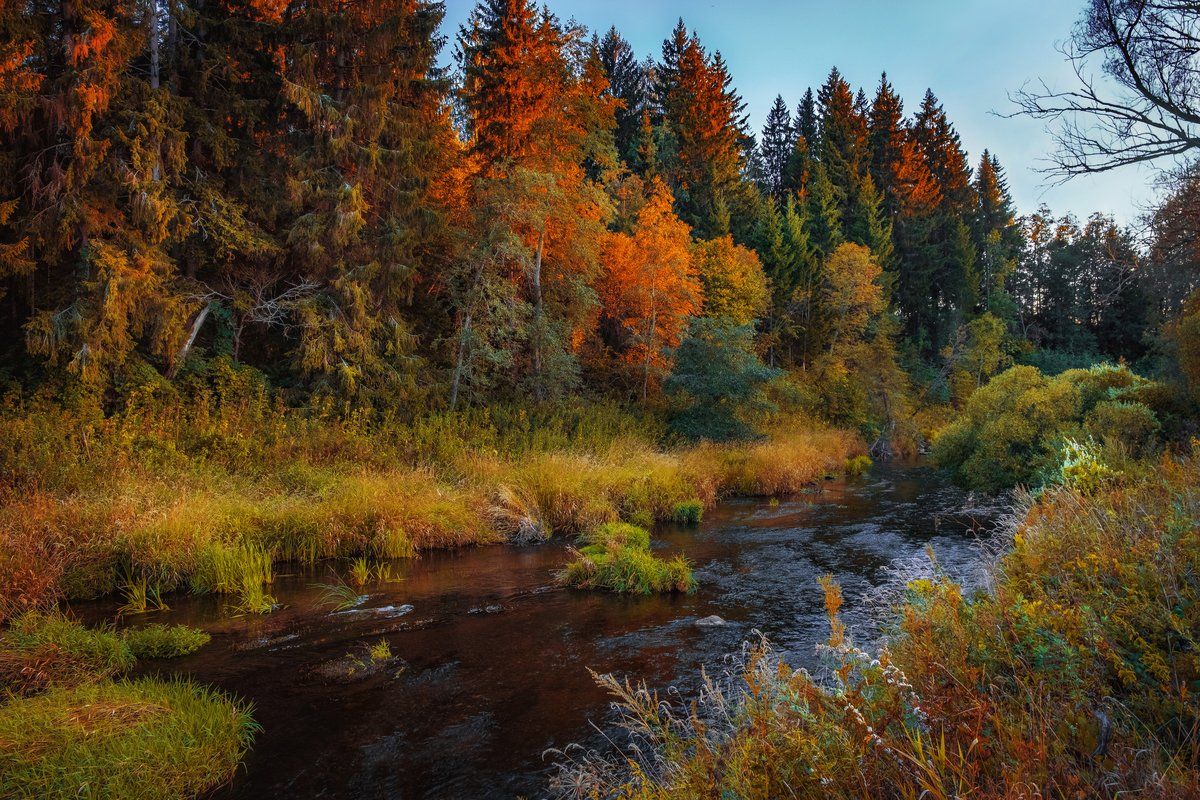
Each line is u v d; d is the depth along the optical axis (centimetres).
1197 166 757
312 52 1524
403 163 1620
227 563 805
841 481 2030
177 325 1350
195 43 1545
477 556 1011
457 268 1886
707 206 4350
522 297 2258
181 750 404
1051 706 241
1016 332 5678
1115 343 4722
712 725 409
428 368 1828
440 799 377
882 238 5188
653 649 614
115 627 660
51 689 472
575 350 2536
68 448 1018
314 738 449
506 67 2109
